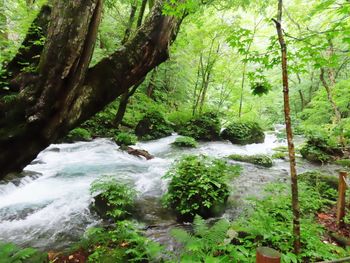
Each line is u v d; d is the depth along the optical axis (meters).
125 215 5.75
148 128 15.20
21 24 5.00
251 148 14.64
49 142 3.16
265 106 20.80
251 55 5.00
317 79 18.92
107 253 4.04
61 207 6.05
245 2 9.98
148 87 20.06
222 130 17.31
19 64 3.35
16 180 6.89
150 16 3.61
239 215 5.93
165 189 7.25
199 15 10.52
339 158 11.26
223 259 3.29
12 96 2.88
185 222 5.78
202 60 18.83
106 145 12.03
